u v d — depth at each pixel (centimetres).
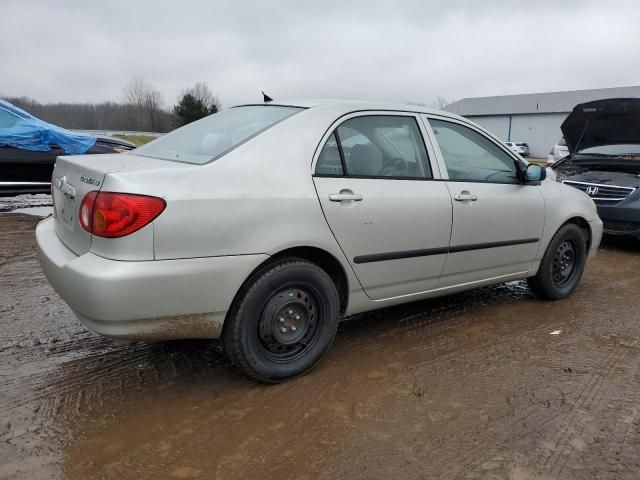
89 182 272
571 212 463
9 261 548
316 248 308
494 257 411
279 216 290
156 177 264
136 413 278
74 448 247
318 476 233
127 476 230
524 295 499
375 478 233
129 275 251
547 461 247
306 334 317
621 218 685
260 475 233
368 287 341
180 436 259
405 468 240
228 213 274
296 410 285
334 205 312
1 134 777
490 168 412
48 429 261
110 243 255
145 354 347
